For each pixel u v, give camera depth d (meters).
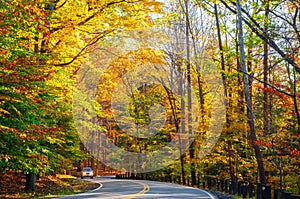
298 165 23.52
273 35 18.38
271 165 25.67
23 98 13.91
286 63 20.00
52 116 20.44
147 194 21.20
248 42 20.69
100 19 21.69
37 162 16.47
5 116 14.13
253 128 22.56
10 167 16.91
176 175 43.06
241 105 27.16
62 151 27.98
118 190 25.22
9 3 13.23
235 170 31.44
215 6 26.05
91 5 20.58
